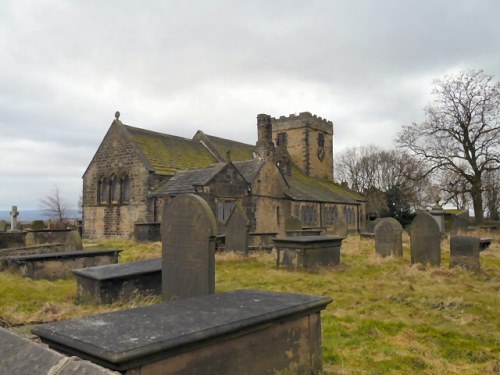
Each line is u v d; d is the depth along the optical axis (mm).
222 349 4012
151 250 19062
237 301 5152
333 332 7004
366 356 5938
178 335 3674
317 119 52219
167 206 8594
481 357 5938
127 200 29703
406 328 7297
